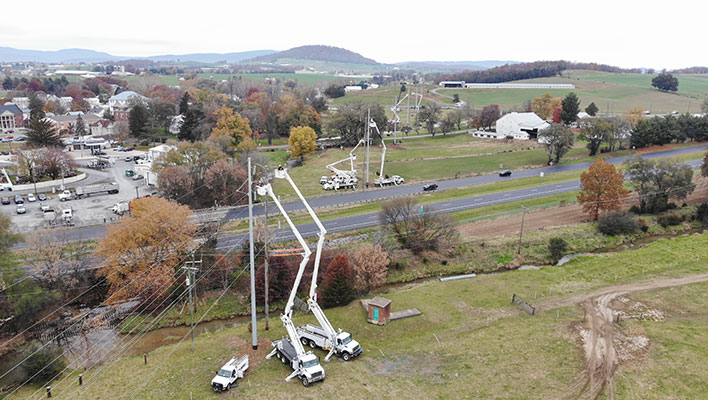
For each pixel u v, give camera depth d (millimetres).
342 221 97062
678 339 53125
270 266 70250
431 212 88812
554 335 55125
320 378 44469
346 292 65125
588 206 97938
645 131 163250
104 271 69750
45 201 117125
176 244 73625
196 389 44312
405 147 182875
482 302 65250
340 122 187750
